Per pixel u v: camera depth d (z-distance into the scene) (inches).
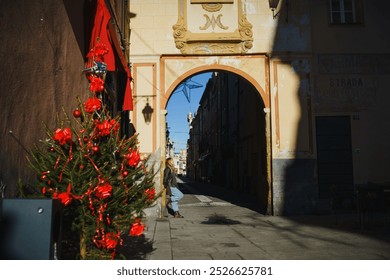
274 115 537.6
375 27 566.3
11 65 163.9
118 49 353.1
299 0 554.6
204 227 425.1
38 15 196.4
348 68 557.9
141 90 539.8
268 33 546.9
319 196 540.4
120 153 198.1
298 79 544.4
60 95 234.5
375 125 552.7
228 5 549.3
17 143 170.4
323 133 549.0
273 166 532.1
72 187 172.9
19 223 123.6
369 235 357.4
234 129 1179.9
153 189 203.5
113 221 185.3
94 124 194.2
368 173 546.0
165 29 547.5
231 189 1257.4
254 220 485.4
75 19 269.3
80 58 285.6
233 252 287.6
